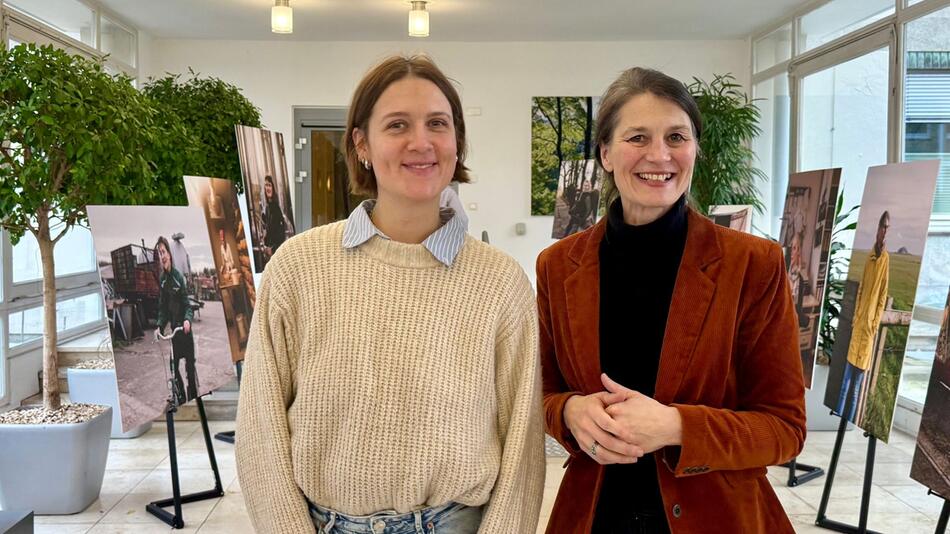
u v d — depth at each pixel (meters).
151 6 6.14
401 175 1.25
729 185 6.75
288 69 7.42
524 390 1.31
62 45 5.44
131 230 3.20
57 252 5.70
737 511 1.33
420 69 1.27
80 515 3.35
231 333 3.88
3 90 2.92
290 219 5.25
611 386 1.30
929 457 2.22
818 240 3.71
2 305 4.84
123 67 6.60
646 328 1.40
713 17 6.62
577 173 6.40
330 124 7.62
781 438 1.27
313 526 1.25
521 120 7.54
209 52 7.36
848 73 5.71
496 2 6.06
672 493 1.32
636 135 1.35
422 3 5.87
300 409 1.22
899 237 2.96
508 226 7.61
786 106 6.79
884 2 5.21
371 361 1.21
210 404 4.87
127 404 3.02
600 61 7.52
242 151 4.73
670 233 1.40
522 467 1.31
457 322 1.26
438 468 1.21
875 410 2.90
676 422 1.25
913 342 4.75
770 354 1.33
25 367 5.12
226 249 3.99
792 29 6.52
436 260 1.28
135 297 3.15
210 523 3.28
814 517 3.40
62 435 3.30
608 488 1.40
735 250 1.36
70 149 3.04
